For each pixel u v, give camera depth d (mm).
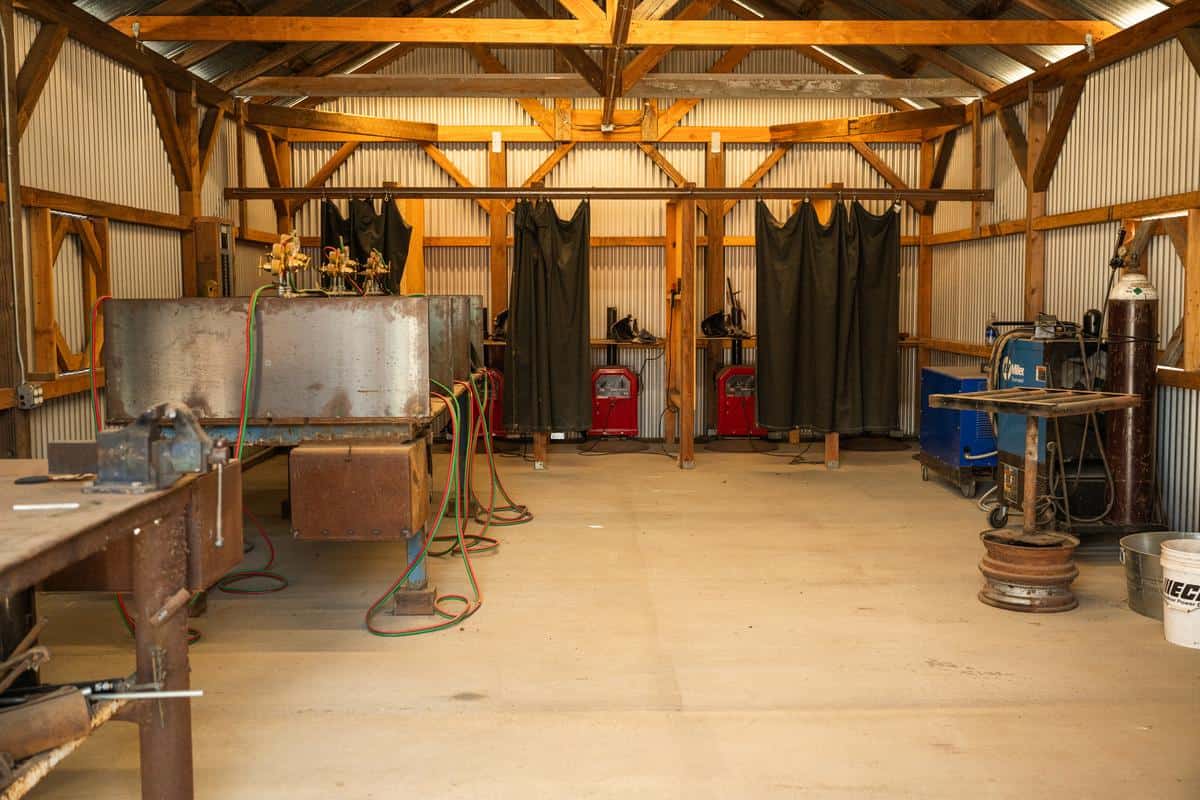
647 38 6523
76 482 2490
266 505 7348
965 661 4078
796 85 9172
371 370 4348
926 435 8211
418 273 10297
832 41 6645
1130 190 6727
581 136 10609
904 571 5449
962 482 7445
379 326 4328
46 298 5508
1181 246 6090
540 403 8883
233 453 4383
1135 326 5762
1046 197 8016
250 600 4996
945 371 7820
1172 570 4262
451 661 4094
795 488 7949
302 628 4535
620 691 3768
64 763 3172
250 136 9570
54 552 1826
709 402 10914
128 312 4320
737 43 6602
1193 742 3312
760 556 5777
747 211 10820
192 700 3688
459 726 3457
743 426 10430
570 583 5230
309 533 4309
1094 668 3996
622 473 8711
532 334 8867
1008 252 8734
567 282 8875
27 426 5309
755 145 10812
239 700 3691
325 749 3275
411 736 3375
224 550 2666
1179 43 6098
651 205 10797
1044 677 3898
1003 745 3291
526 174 10789
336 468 4281
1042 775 3076
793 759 3191
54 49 5566
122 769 3137
